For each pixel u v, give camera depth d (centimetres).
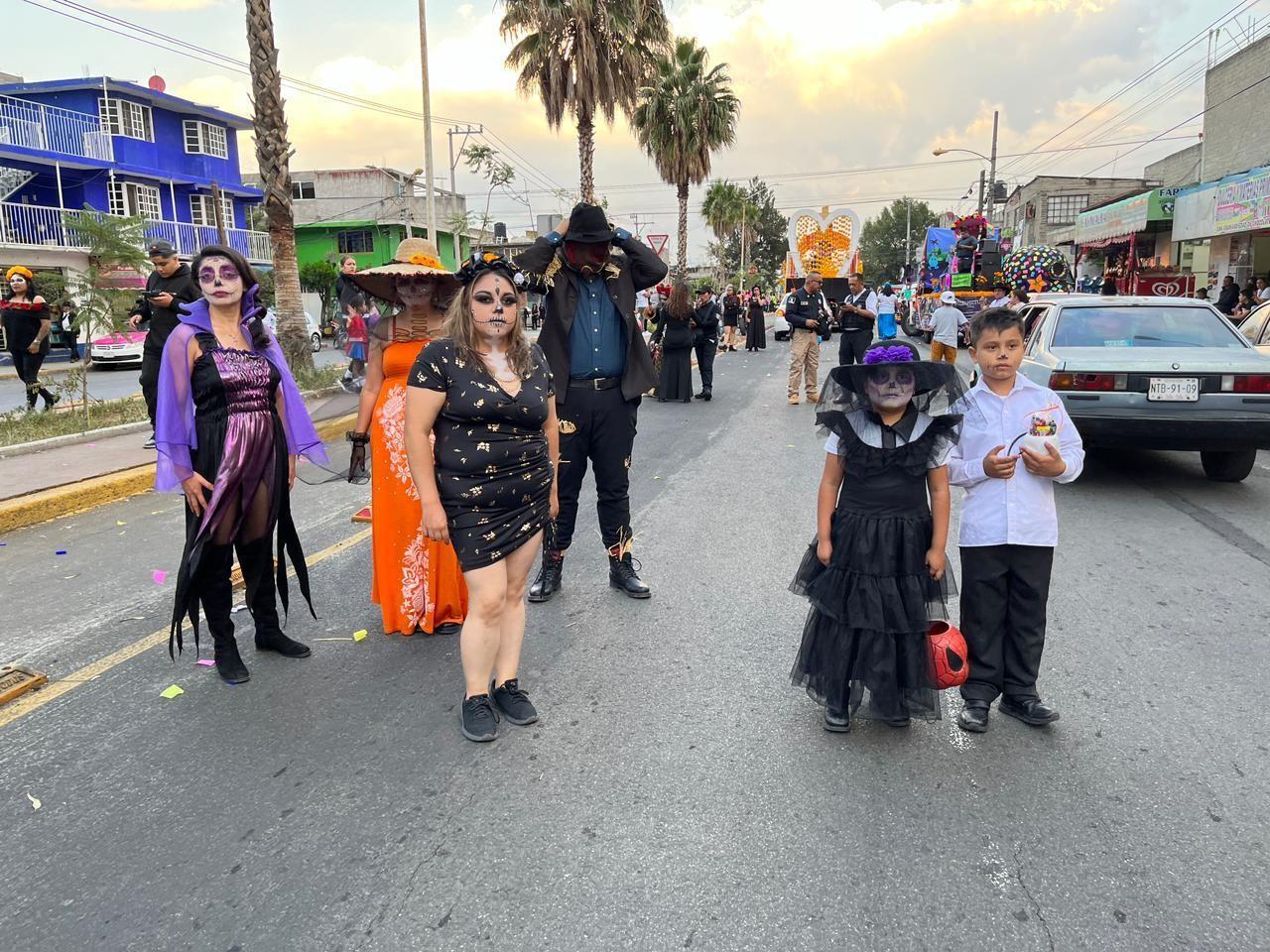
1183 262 2445
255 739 346
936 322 1491
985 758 328
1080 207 5088
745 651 427
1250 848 273
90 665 415
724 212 6169
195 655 426
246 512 387
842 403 323
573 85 2212
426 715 365
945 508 327
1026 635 346
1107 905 248
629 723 357
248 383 379
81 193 2994
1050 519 337
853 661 339
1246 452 747
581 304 468
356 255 4606
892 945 234
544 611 484
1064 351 742
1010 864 267
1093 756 329
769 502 723
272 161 1322
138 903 254
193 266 374
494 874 265
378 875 265
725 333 2634
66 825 291
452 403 324
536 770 323
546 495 350
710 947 235
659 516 683
